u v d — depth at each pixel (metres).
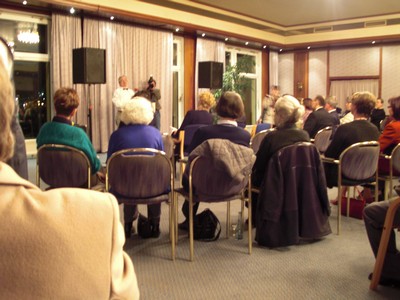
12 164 1.40
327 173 3.80
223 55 10.77
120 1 7.87
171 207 2.93
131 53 8.61
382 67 11.40
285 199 3.16
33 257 0.69
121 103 7.87
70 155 2.86
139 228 3.39
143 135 3.04
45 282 0.69
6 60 1.34
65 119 2.95
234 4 9.60
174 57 9.86
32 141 7.73
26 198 0.71
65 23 7.54
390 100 4.09
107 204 0.76
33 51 7.58
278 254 3.06
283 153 3.12
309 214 3.24
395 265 2.47
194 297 2.38
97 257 0.73
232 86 10.66
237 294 2.42
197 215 3.40
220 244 3.26
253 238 3.40
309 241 3.34
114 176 2.80
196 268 2.79
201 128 3.06
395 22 10.59
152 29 8.96
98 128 8.18
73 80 6.83
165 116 9.35
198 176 2.86
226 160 2.74
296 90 12.68
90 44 7.89
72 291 0.71
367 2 9.48
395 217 2.43
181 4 9.03
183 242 3.29
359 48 11.69
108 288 0.75
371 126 3.74
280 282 2.59
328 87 12.23
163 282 2.57
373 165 3.59
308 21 11.51
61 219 0.71
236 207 4.38
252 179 3.31
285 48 12.48
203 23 9.59
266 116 8.82
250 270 2.77
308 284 2.56
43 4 7.13
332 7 9.95
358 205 3.97
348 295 2.42
